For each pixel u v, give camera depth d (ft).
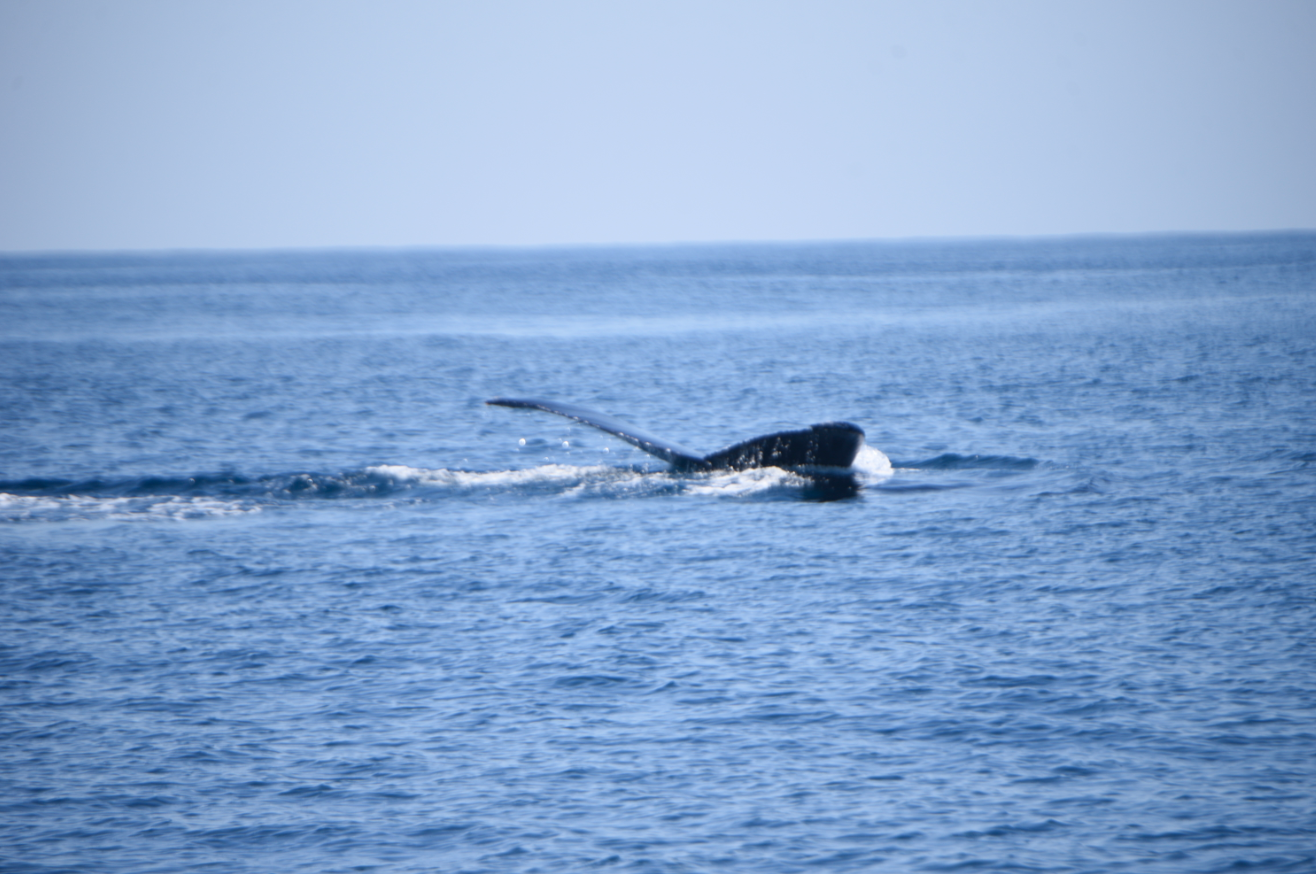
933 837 127.13
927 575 221.66
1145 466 325.83
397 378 617.62
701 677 171.32
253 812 134.31
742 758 145.48
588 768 143.43
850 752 146.51
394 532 258.37
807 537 250.98
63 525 264.31
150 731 154.61
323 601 209.15
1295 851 123.24
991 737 149.89
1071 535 249.14
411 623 197.06
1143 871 120.47
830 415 450.30
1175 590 208.95
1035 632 187.93
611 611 202.49
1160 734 149.59
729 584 217.56
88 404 502.38
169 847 127.44
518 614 201.46
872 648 181.98
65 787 140.05
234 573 226.79
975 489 296.10
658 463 336.90
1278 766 140.77
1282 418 410.11
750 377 601.62
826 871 121.39
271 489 297.74
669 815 132.57
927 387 539.70
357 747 149.79
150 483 302.86
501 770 143.33
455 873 122.01
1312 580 213.25
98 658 180.75
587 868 122.52
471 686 169.07
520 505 282.56
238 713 160.35
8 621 198.29
